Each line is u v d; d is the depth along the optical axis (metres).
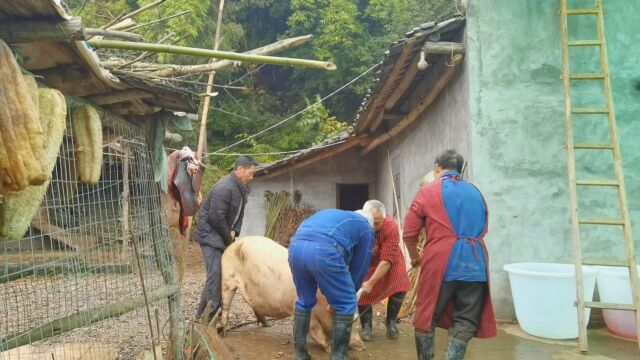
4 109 2.01
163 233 4.41
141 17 12.20
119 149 3.83
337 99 21.98
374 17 20.84
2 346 2.81
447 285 3.71
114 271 3.65
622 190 4.97
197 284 9.12
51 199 3.01
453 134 6.48
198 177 5.36
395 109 9.01
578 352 4.56
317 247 3.82
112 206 3.70
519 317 5.17
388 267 4.81
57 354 4.23
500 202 5.69
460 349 3.60
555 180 5.71
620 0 5.82
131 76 3.10
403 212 9.76
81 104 3.04
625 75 5.79
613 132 5.16
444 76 6.15
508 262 5.66
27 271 3.11
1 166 2.02
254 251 4.96
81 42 2.41
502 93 5.75
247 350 4.75
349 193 13.99
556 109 5.75
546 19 5.79
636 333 4.83
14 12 2.18
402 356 4.54
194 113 4.28
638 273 5.21
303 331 4.11
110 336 4.91
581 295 4.62
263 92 22.22
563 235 5.68
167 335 4.60
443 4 18.47
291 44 2.67
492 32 5.77
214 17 17.33
